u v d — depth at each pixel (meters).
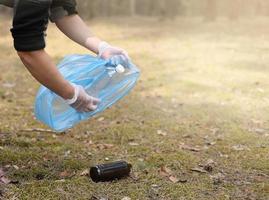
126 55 2.84
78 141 4.49
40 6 2.11
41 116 2.92
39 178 3.53
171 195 3.20
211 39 13.66
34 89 7.17
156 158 3.91
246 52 10.69
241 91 6.90
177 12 25.45
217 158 3.99
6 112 5.65
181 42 13.20
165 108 5.93
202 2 26.08
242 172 3.66
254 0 23.80
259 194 3.24
